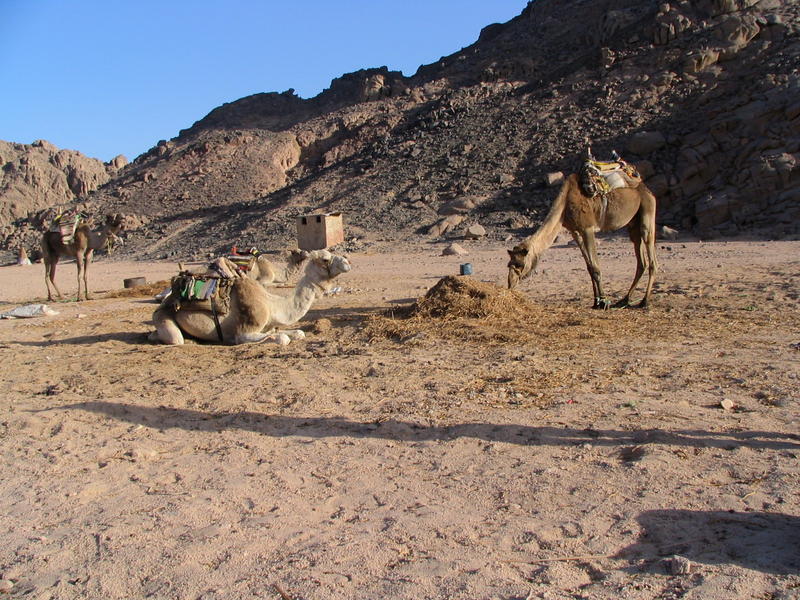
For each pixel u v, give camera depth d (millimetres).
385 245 42719
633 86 53219
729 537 4266
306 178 69062
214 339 12133
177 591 4031
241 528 4793
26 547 4688
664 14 56344
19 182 115688
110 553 4516
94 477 5867
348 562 4242
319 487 5445
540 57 77438
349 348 10852
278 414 7375
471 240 40688
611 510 4738
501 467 5594
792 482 4957
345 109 96312
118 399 8180
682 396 7172
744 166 36969
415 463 5824
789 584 3703
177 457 6277
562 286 18141
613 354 9352
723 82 48062
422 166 56281
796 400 6824
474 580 3943
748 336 10094
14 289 29766
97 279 34969
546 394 7496
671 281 17703
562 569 4031
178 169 88812
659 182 40000
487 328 11562
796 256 23312
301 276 12891
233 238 55156
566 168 47656
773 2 52125
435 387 8078
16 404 8297
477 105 64875
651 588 3781
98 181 121312
